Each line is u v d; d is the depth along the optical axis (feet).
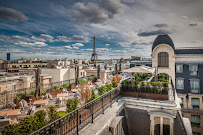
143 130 32.96
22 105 37.24
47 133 16.16
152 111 32.09
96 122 22.52
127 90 38.24
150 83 39.81
